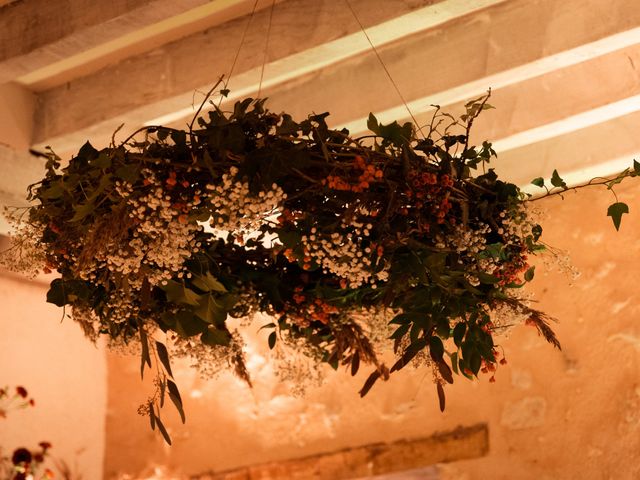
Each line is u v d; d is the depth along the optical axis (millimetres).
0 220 4023
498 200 2439
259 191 2141
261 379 4973
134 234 2217
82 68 3795
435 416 4480
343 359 2730
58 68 3770
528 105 3838
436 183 2252
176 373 5227
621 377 4105
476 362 2283
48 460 4957
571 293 4312
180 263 2236
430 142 2355
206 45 3484
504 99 3896
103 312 2469
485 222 2430
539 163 4285
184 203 2176
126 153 2217
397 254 2314
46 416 5012
